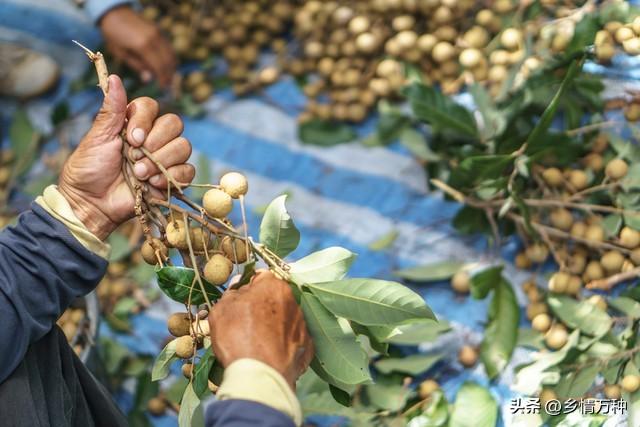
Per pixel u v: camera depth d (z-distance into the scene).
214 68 2.10
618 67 1.59
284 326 0.98
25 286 1.03
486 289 1.58
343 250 1.06
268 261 1.05
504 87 1.66
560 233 1.56
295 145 1.95
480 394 1.51
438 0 1.80
